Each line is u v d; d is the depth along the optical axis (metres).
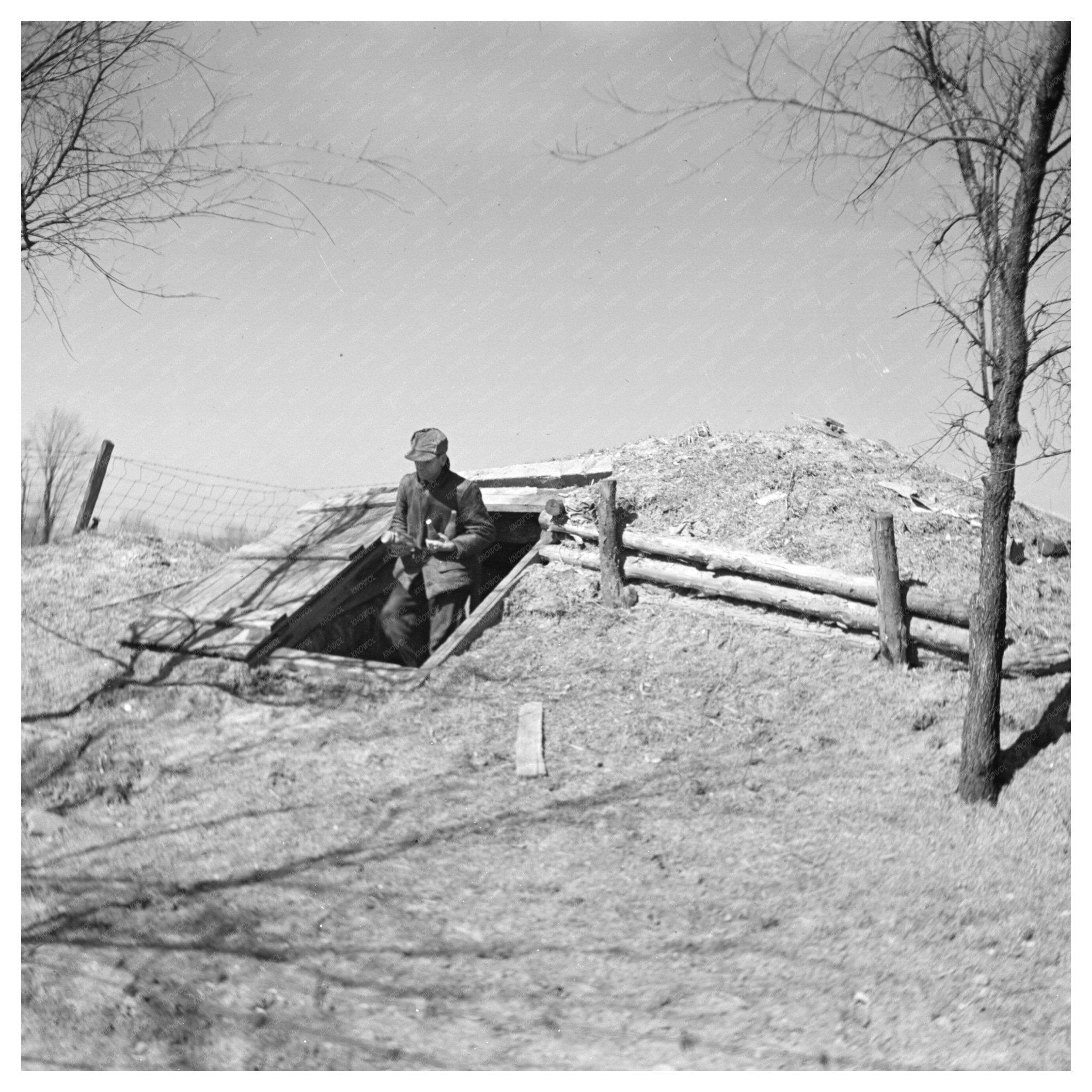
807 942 5.50
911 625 7.64
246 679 8.08
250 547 9.97
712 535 9.11
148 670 8.24
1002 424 6.23
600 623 8.51
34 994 5.19
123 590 9.64
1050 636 7.93
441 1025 5.00
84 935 5.61
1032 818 6.29
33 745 7.42
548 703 7.75
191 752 7.38
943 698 7.27
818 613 7.96
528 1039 4.89
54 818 6.71
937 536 9.16
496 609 8.69
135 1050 4.86
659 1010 5.07
